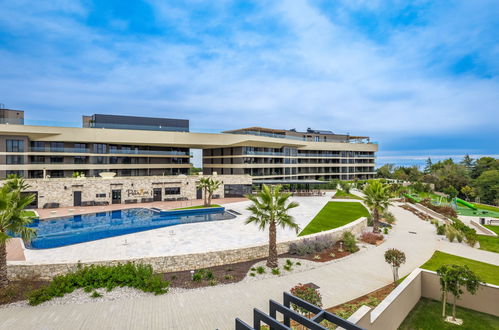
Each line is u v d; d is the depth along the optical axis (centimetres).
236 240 2216
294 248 1977
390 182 7494
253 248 1888
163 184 4484
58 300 1279
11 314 1166
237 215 3344
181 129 5662
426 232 2781
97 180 4009
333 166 8031
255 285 1493
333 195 5191
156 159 5775
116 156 5166
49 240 2255
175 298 1336
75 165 4662
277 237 2333
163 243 2134
